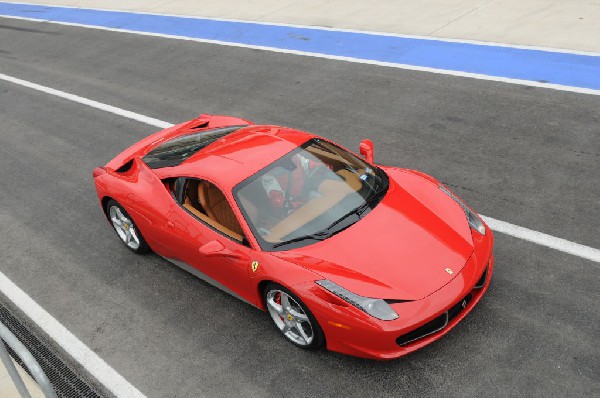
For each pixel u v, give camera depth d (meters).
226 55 12.52
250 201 4.80
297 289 4.22
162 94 11.12
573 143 7.03
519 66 9.37
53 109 11.42
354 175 5.06
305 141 5.33
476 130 7.69
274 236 4.60
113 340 5.15
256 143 5.41
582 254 5.16
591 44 9.64
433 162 7.10
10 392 4.59
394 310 3.97
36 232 7.21
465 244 4.39
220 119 6.92
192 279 5.75
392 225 4.53
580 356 4.15
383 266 4.20
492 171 6.70
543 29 10.55
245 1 16.16
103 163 8.84
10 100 12.36
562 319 4.49
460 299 4.08
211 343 4.89
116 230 6.46
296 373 4.43
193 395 4.43
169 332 5.11
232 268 4.78
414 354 4.38
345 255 4.31
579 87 8.40
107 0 19.67
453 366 4.23
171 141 6.24
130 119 10.25
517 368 4.13
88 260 6.41
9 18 20.00
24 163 9.30
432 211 4.71
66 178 8.54
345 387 4.23
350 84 9.90
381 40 11.55
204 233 5.05
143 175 5.84
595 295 4.68
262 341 4.80
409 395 4.08
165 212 5.44
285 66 11.27
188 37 14.24
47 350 5.13
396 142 7.74
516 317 4.57
